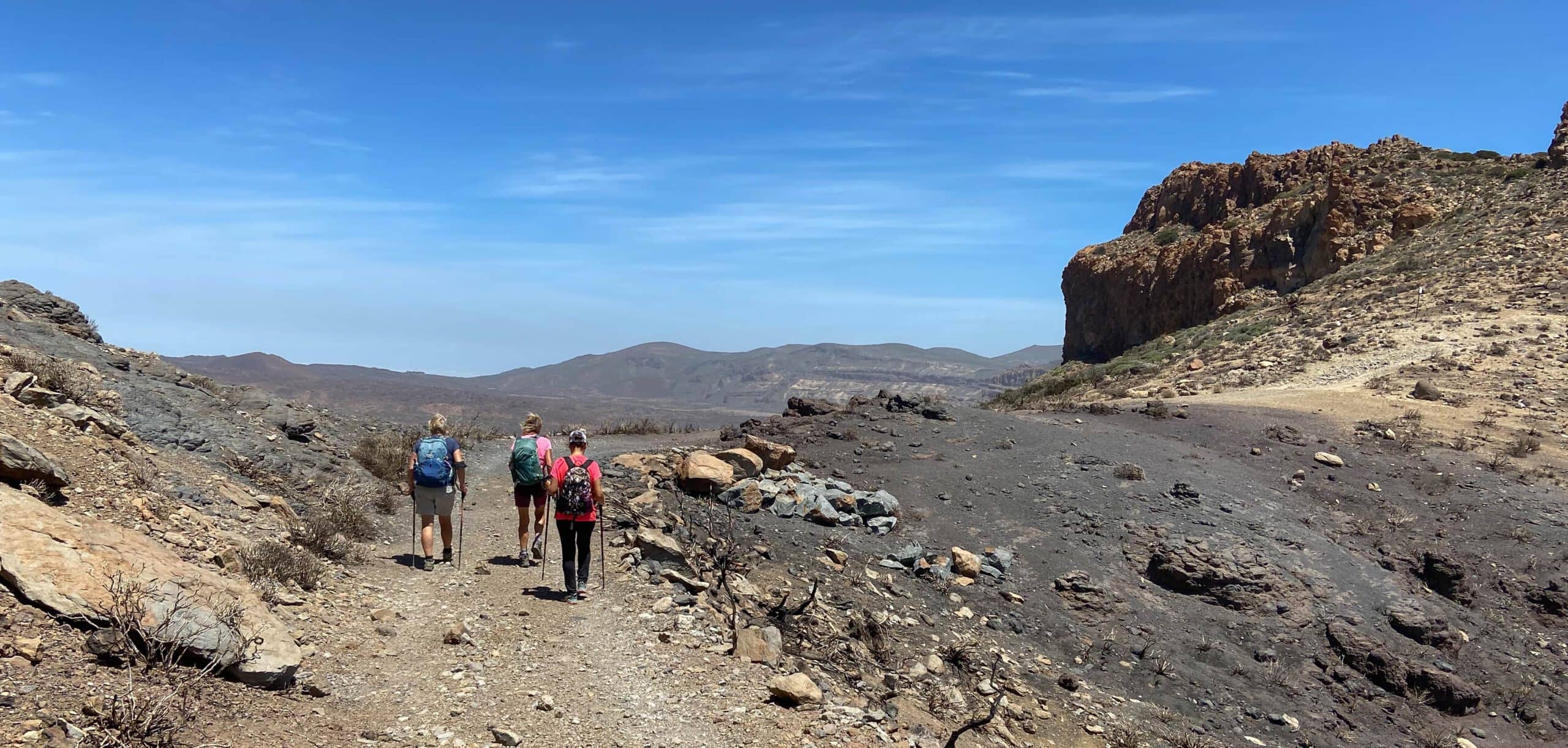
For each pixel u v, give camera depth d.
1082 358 82.62
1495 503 17.95
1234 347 41.12
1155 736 10.57
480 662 7.23
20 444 7.25
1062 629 13.06
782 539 13.79
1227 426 23.58
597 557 10.81
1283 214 57.94
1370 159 71.12
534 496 10.61
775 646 8.66
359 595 8.41
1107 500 17.38
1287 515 17.23
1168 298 67.44
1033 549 15.36
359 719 5.86
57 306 16.45
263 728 5.31
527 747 5.86
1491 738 11.85
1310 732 11.44
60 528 6.32
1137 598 14.22
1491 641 13.91
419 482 10.06
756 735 6.54
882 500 16.27
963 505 17.11
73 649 5.34
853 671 9.37
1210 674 12.50
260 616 6.55
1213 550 15.16
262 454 12.06
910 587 13.12
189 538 7.86
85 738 4.55
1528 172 54.16
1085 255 87.62
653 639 8.23
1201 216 82.19
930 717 8.69
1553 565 15.58
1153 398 32.47
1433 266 42.47
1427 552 15.66
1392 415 24.56
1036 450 20.52
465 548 11.15
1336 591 14.67
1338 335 36.19
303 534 9.38
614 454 19.31
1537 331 30.78
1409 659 13.16
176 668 5.39
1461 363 28.80
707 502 15.26
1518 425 23.30
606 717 6.50
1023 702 10.49
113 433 9.79
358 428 18.05
